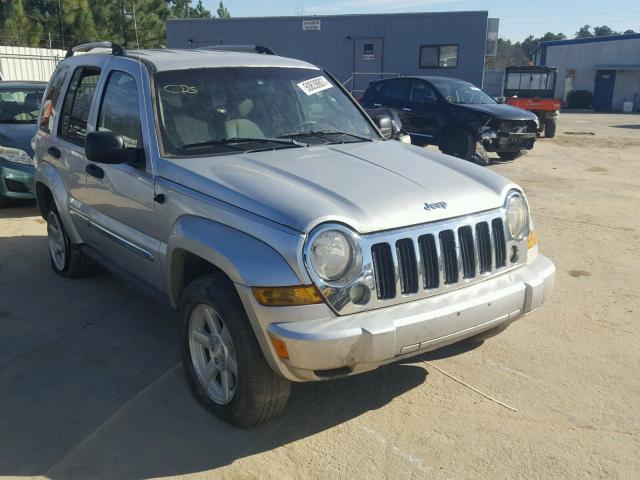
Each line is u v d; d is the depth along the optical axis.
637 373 4.16
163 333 4.79
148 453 3.31
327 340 2.95
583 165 13.64
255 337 3.19
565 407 3.75
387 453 3.32
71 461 3.25
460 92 14.34
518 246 3.75
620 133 22.31
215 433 3.48
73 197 5.23
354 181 3.49
